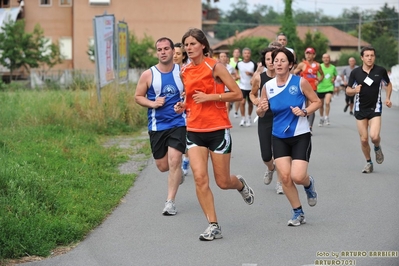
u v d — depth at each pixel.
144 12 60.69
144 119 21.06
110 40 22.44
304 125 8.66
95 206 9.95
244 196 9.09
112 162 14.05
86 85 24.08
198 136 8.24
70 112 19.30
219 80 8.12
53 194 9.88
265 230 8.70
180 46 11.92
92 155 14.25
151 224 9.19
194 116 8.21
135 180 12.38
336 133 19.69
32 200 9.41
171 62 9.75
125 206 10.30
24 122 18.50
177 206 10.27
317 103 8.62
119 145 16.95
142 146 16.66
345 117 25.98
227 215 9.59
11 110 19.55
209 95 8.05
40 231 8.21
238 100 8.10
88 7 60.41
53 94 22.88
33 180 10.04
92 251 7.94
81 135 17.52
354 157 14.70
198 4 60.75
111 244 8.23
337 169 13.18
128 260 7.55
